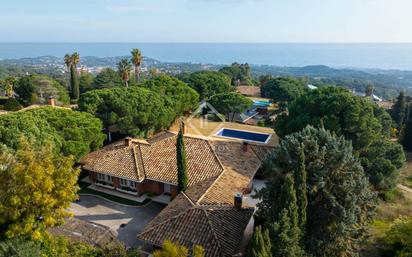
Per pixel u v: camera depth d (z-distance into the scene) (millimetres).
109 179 33500
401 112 63625
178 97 53438
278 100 83250
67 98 76500
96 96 40781
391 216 27000
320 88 39281
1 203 16672
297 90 82375
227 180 28609
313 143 20781
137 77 83438
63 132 31016
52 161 18625
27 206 17047
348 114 31766
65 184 17984
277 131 38875
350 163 20781
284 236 17188
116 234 25453
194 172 29969
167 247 16531
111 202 30719
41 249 17188
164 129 48469
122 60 80000
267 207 20953
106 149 35125
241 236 21094
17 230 16656
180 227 21281
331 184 20234
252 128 51875
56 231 21922
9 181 17109
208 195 25375
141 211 29203
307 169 20422
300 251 18078
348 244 20047
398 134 59594
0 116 29875
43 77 73500
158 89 53156
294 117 37031
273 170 21266
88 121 34062
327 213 19766
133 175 30156
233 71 142375
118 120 40125
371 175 31312
